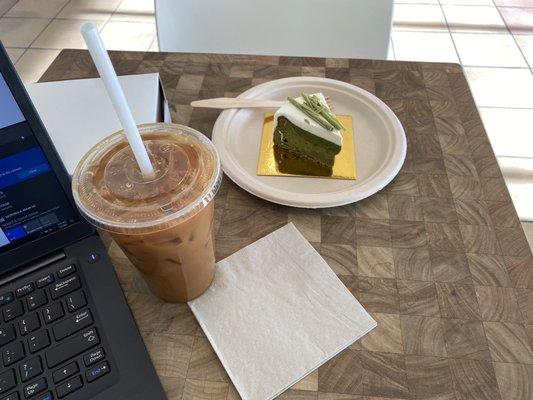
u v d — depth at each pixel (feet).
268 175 2.11
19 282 1.58
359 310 1.62
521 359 1.49
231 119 2.34
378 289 1.70
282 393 1.43
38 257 1.64
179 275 1.52
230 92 2.60
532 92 6.53
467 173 2.12
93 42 1.07
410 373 1.47
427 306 1.64
